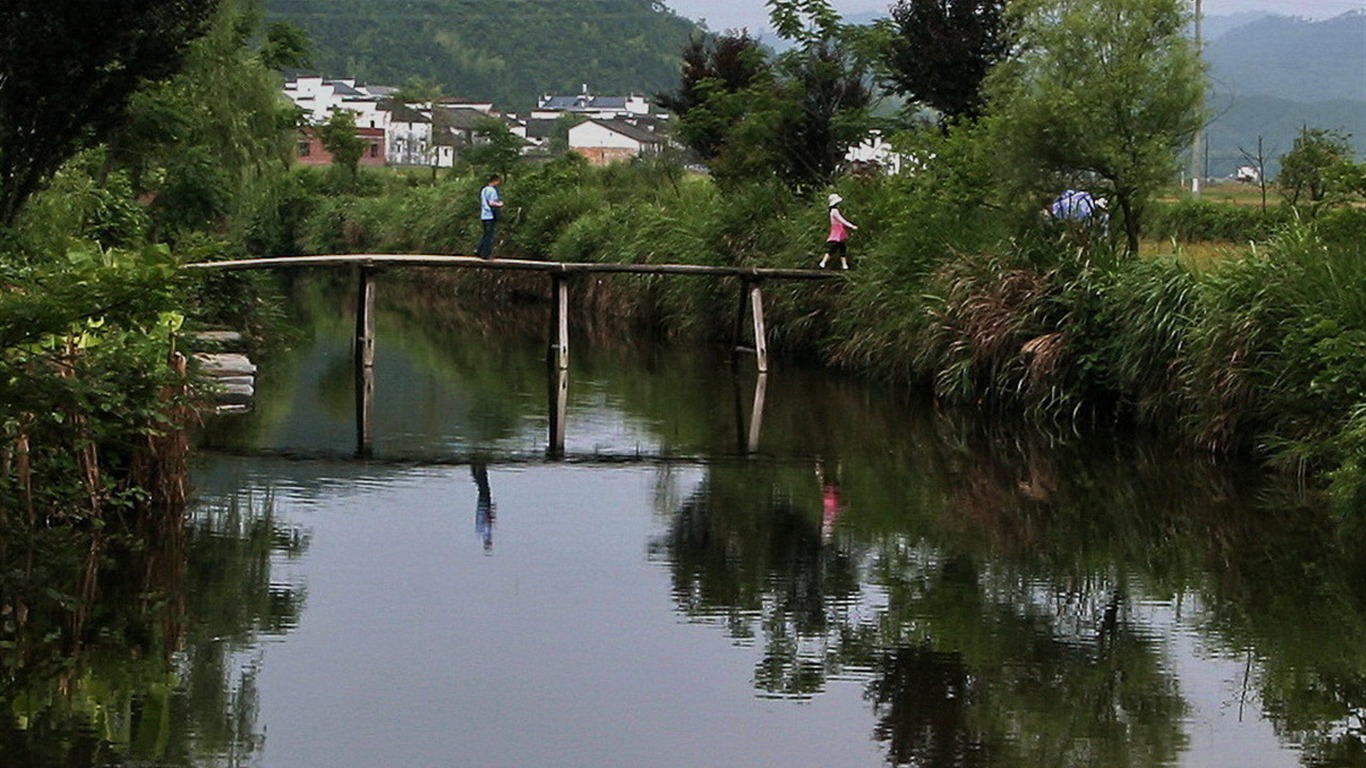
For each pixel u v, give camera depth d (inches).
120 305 366.0
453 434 692.7
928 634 380.2
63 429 422.9
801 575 436.8
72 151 616.4
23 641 357.4
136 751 290.4
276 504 517.0
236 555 440.8
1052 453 652.7
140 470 484.1
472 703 321.7
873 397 834.8
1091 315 741.3
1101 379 732.0
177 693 323.9
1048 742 305.3
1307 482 582.2
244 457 615.5
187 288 467.2
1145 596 419.8
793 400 824.9
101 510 466.3
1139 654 365.4
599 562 446.3
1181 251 756.6
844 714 319.9
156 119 907.4
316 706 317.4
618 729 308.0
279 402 788.6
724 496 553.9
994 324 775.7
